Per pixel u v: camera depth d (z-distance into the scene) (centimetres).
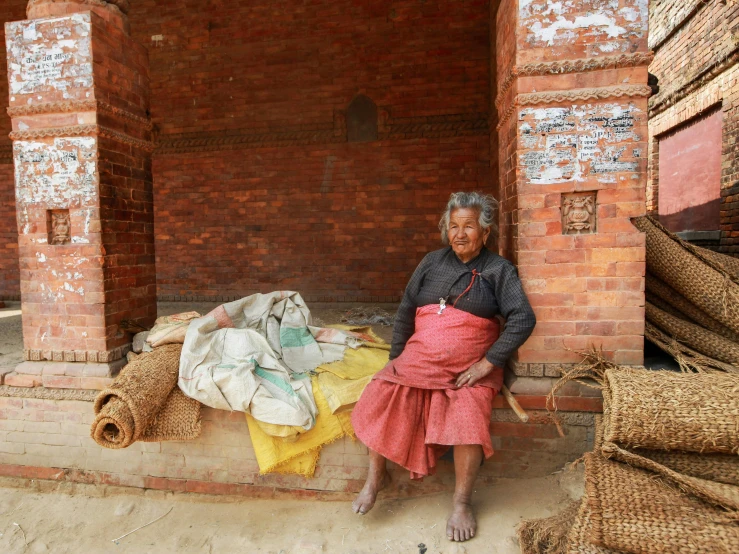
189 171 736
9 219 789
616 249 269
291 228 720
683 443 211
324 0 682
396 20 672
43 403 326
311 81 696
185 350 296
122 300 341
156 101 734
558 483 277
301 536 266
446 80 671
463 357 260
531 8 263
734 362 276
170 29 719
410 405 257
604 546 191
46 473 329
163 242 751
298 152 709
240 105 715
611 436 217
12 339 475
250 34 704
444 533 256
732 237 536
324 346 355
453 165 680
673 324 300
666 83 721
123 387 266
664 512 189
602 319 273
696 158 654
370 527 267
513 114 282
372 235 703
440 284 271
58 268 323
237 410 280
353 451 291
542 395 277
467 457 247
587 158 267
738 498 193
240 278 736
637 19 259
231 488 306
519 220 273
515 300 257
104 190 321
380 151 692
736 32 520
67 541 277
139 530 285
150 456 314
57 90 315
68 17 309
